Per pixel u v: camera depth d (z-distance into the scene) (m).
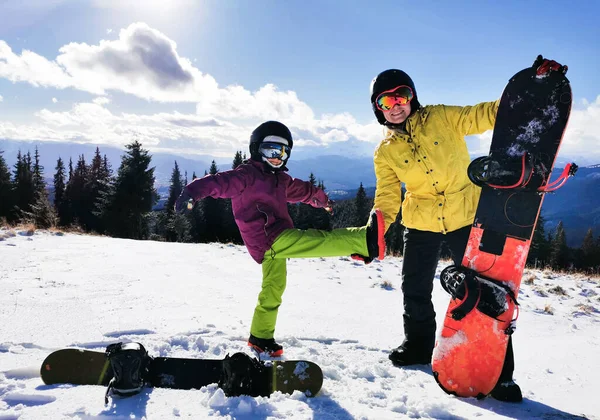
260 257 2.74
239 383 1.93
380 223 2.36
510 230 2.22
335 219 37.59
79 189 43.25
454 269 2.31
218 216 34.97
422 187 2.63
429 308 2.75
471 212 2.50
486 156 2.28
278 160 2.80
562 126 2.13
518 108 2.24
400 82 2.56
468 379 2.17
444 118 2.56
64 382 2.01
